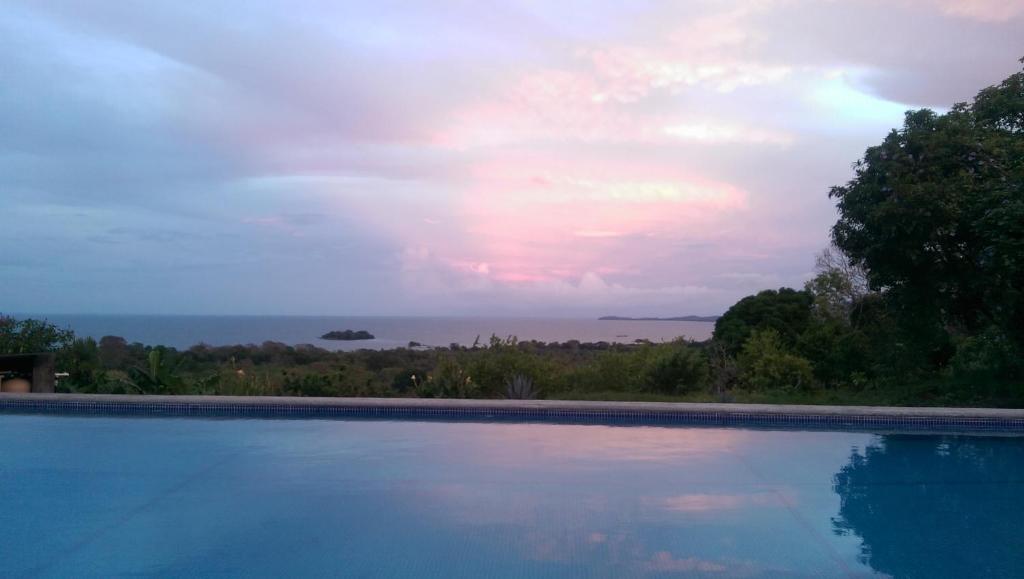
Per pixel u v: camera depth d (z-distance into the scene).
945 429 7.13
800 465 5.90
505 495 4.97
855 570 3.81
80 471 5.55
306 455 6.12
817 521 4.54
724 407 7.49
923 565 3.87
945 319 9.17
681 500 4.90
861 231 8.40
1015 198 7.31
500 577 3.62
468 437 6.86
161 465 5.75
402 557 3.87
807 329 11.72
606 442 6.68
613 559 3.87
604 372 10.85
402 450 6.32
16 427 7.26
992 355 8.70
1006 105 8.91
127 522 4.40
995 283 7.88
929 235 7.71
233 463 5.83
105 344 14.54
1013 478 5.55
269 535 4.18
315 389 9.57
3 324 10.09
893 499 5.02
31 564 3.77
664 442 6.67
